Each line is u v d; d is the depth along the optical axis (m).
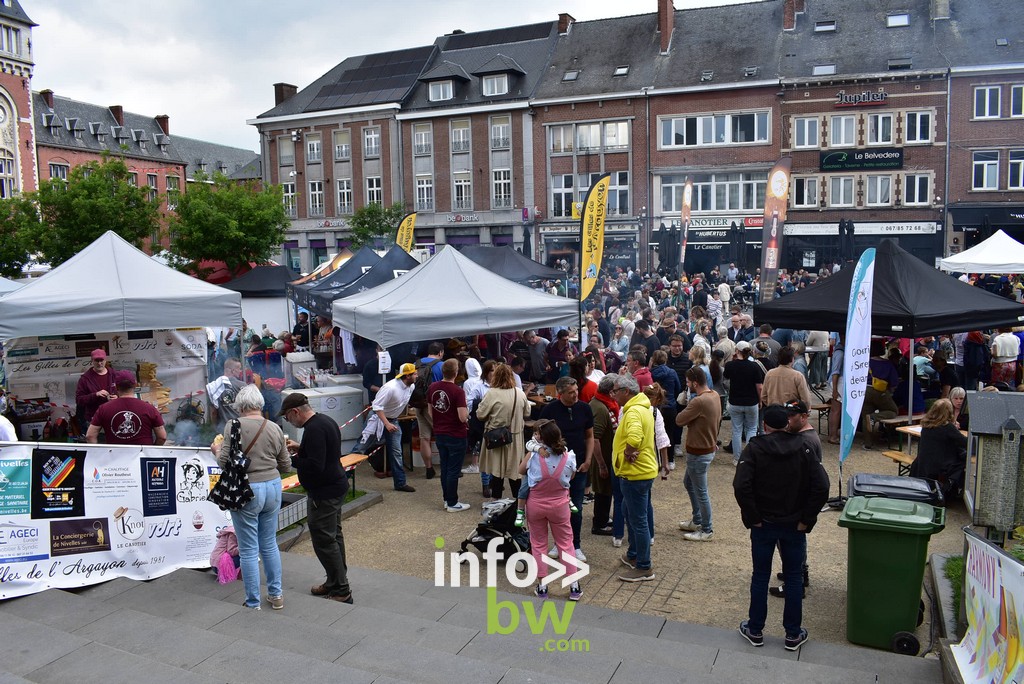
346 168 45.38
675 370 11.34
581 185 40.31
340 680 4.45
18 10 48.56
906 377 11.77
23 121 48.97
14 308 8.73
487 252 19.83
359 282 14.68
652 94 38.06
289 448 6.33
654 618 5.92
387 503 9.12
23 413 9.70
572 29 43.12
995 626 4.23
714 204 38.28
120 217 31.08
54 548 6.11
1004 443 6.36
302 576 6.88
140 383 10.38
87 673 4.51
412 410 10.17
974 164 34.38
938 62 34.44
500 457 8.52
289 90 48.47
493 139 41.94
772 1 39.22
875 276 10.79
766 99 36.66
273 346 16.66
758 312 11.28
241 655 4.82
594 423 7.67
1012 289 24.22
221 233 31.92
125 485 6.48
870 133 35.50
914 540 5.33
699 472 7.58
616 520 7.63
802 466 5.24
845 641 5.65
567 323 11.25
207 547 6.88
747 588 6.60
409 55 46.16
